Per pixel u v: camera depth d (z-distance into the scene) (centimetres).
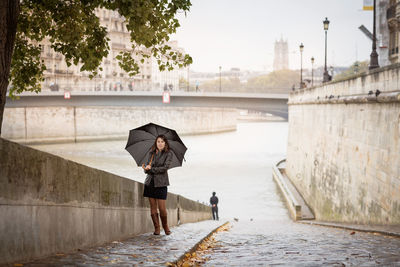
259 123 18900
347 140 2102
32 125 7944
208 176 4484
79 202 620
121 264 503
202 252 703
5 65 541
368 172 1734
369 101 1709
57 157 550
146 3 712
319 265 540
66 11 815
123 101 6216
